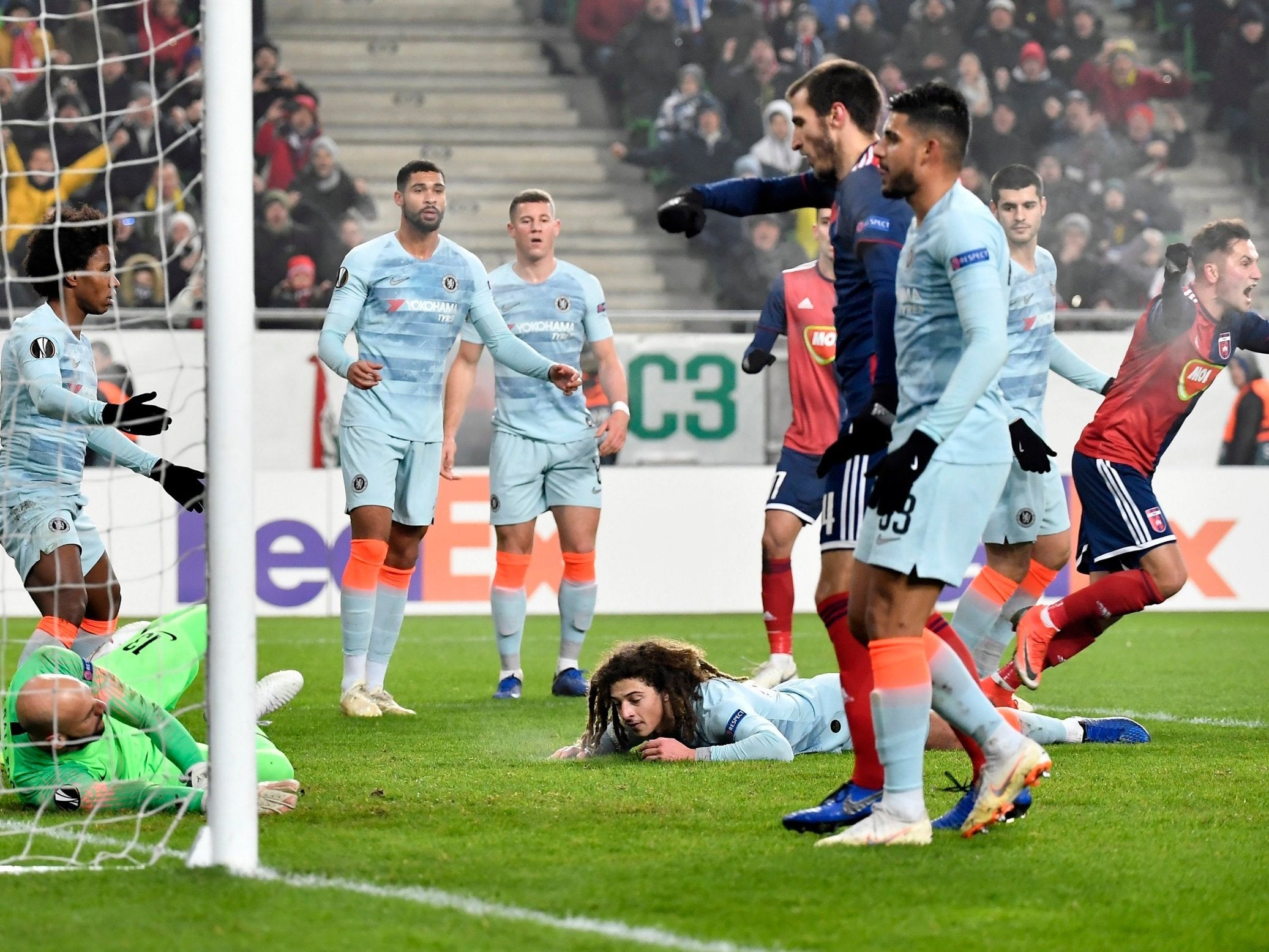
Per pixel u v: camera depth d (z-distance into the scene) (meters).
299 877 12.05
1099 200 53.81
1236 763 18.23
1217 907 11.22
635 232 55.81
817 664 31.09
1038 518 21.30
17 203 47.66
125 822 14.76
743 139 55.66
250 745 12.46
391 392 23.77
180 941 10.26
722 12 56.50
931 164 12.64
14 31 49.94
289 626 37.59
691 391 40.38
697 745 18.47
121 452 19.78
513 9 60.97
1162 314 21.16
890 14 57.81
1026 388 21.59
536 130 58.28
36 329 18.98
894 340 13.31
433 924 10.62
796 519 25.86
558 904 11.19
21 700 15.07
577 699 26.42
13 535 19.53
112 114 17.91
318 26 59.78
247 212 12.45
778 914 10.88
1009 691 20.53
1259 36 58.78
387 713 23.88
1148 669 30.50
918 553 12.59
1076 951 10.09
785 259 52.25
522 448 26.80
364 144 57.38
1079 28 56.84
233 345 12.34
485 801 15.50
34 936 10.41
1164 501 41.25
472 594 40.00
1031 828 13.98
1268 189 58.09
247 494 12.32
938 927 10.59
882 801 13.41
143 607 39.00
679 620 39.66
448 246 24.11
